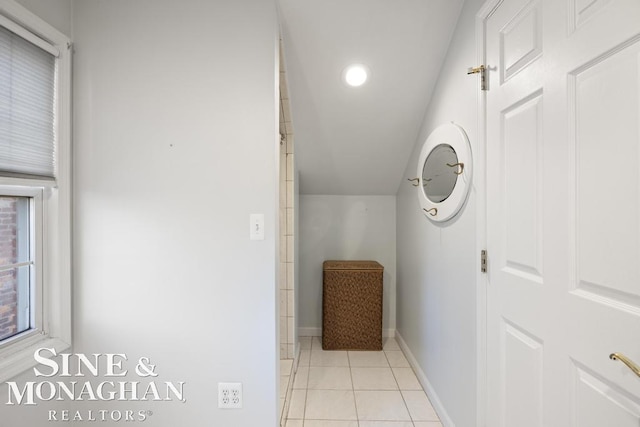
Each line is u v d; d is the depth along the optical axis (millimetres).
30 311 1330
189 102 1453
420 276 2246
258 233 1446
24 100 1238
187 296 1459
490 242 1329
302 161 2629
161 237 1459
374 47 1793
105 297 1465
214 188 1452
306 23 1680
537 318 1040
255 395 1446
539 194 1035
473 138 1469
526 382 1102
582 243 866
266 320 1445
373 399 2027
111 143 1457
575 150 887
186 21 1453
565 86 918
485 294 1365
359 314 2744
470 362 1480
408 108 2127
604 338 796
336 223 3072
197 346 1454
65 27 1415
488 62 1353
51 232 1385
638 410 720
